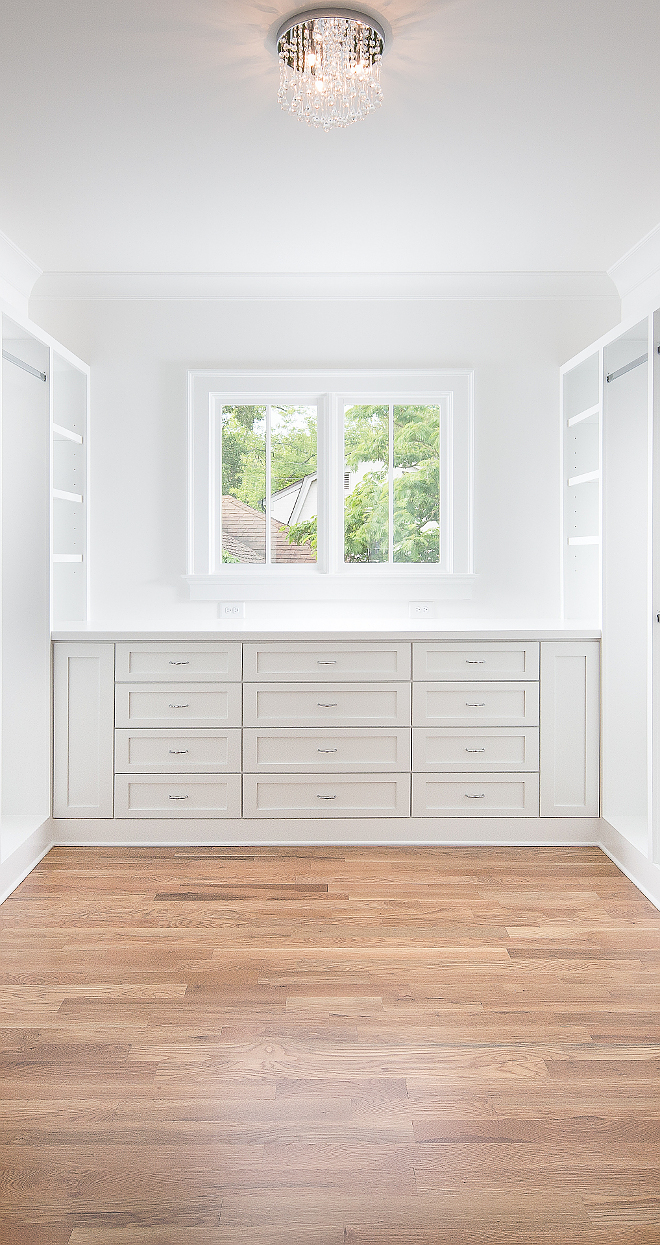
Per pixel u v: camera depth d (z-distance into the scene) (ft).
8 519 11.64
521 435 13.83
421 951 8.68
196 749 11.97
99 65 7.61
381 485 14.08
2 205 10.78
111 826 12.02
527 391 13.80
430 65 7.63
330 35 7.06
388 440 14.08
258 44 7.32
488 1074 6.54
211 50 7.39
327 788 12.01
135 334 13.66
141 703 11.93
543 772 12.05
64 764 11.96
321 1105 6.16
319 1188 5.34
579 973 8.21
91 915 9.57
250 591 13.73
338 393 13.73
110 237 11.84
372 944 8.84
